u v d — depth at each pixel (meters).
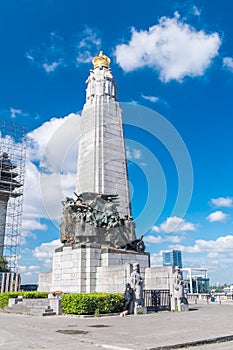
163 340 12.45
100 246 29.34
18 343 12.09
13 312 26.30
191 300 42.78
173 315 22.09
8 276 55.66
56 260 31.02
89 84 40.31
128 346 11.31
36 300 27.28
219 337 13.09
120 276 26.23
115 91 40.53
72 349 10.90
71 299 22.70
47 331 15.29
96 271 28.41
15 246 67.44
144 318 20.50
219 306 30.61
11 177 69.94
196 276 74.88
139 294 23.66
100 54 42.16
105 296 22.77
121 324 17.67
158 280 27.80
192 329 15.36
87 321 19.36
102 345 11.61
